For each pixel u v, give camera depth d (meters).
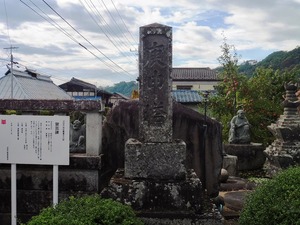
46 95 23.91
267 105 14.95
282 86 16.45
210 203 5.28
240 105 14.79
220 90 16.78
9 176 5.63
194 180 4.96
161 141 5.12
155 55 5.17
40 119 5.22
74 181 5.55
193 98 23.95
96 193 5.36
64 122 5.21
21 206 5.58
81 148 5.87
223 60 16.25
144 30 5.15
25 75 24.72
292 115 10.92
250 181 9.39
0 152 5.27
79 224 3.56
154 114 5.16
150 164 4.99
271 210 3.84
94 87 31.91
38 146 5.24
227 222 6.00
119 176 5.24
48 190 5.58
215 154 6.33
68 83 31.98
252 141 14.51
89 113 5.67
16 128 5.25
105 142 6.17
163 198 4.81
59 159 5.22
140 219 4.53
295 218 3.61
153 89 5.18
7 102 5.68
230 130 12.26
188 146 6.32
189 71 34.69
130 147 5.02
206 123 6.33
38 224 3.62
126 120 6.12
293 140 10.61
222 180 8.66
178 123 6.30
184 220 4.71
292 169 4.56
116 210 3.91
